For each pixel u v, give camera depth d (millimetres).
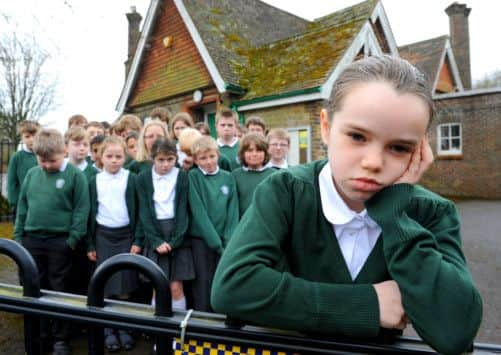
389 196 757
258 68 10500
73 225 2887
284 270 843
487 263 5156
